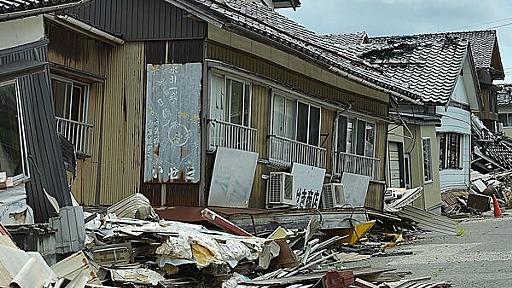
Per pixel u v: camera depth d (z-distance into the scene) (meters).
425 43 29.55
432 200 26.41
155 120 13.57
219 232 10.42
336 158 18.08
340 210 15.86
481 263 12.73
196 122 13.32
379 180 20.52
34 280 6.13
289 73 15.93
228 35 13.86
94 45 13.54
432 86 25.31
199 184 13.28
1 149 8.50
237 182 14.07
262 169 15.06
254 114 14.78
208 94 13.43
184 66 13.44
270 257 10.05
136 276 8.01
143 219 10.91
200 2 12.79
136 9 13.78
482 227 20.27
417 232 19.19
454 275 11.45
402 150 25.77
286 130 15.95
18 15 8.83
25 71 8.76
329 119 17.83
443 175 29.19
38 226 8.09
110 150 13.80
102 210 12.75
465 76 30.27
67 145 11.84
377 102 20.30
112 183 13.76
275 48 14.45
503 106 50.16
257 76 14.55
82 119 13.67
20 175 8.72
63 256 8.49
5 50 8.98
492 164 36.53
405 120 25.45
